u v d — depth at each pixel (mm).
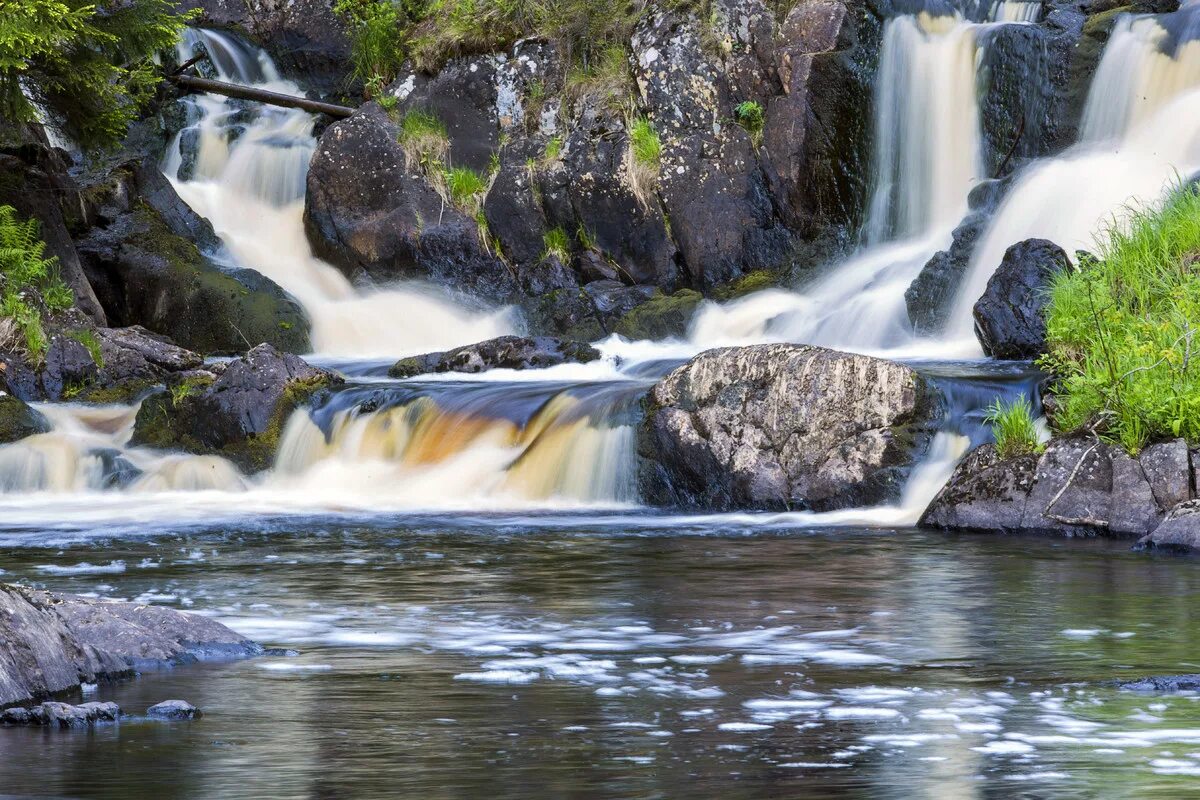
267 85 50625
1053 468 20781
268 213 44312
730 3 40688
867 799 7660
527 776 8133
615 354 33031
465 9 43781
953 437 23516
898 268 36656
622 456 25156
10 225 35406
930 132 38250
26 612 10625
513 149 42094
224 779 8094
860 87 38688
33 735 9133
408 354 39500
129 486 27531
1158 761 8391
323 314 40031
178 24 36938
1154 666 11297
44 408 29938
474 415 26859
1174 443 20234
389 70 46344
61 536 20859
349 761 8477
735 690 10406
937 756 8508
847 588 15586
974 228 35344
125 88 38125
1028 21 38875
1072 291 26031
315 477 27266
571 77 42281
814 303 36844
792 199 39031
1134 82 36000
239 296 39156
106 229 40500
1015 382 24375
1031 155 37219
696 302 38062
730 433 24250
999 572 16766
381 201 42156
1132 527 20078
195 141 45688
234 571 17078
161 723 9438
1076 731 9148
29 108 34812
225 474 27609
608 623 13391
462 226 41594
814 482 23578
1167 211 28047
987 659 11562
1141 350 21500
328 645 12258
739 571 16938
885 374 23703
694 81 40625
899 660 11539
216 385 28531
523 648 12109
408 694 10273
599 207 40969
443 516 23453
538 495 25656
